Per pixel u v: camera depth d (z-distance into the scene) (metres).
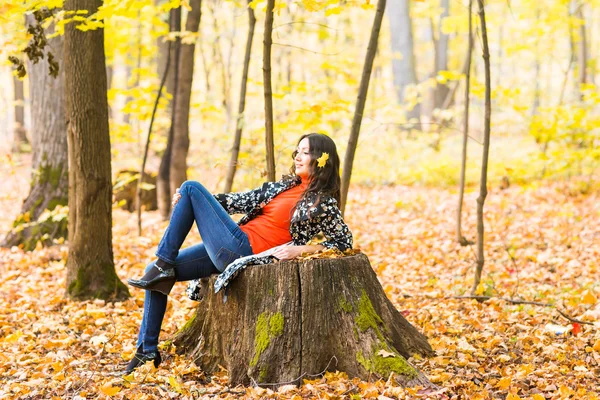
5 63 5.86
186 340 4.30
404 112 16.89
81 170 5.75
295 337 3.71
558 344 4.25
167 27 9.83
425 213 9.88
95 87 5.65
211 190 10.77
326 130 10.55
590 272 6.35
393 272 6.96
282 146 9.04
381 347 3.70
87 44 5.55
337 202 4.07
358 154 13.08
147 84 9.41
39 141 8.46
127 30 11.41
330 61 8.01
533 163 11.55
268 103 5.13
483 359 4.05
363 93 5.48
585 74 15.00
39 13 5.56
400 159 13.07
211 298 4.08
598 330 4.47
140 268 7.14
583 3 11.84
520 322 4.87
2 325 5.16
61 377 3.84
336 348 3.72
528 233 8.10
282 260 3.86
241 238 3.95
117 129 10.48
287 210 4.00
